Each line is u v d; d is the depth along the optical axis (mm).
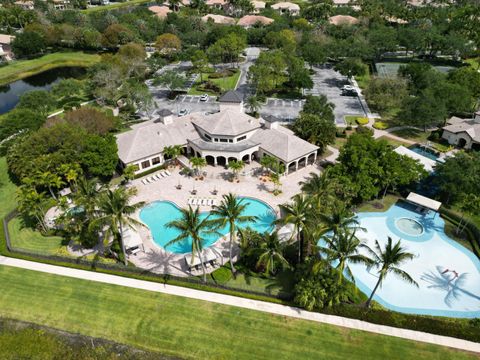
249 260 50688
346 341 41344
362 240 54969
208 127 77000
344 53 136875
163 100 113562
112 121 84500
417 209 63062
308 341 41438
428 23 160250
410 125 93438
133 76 130375
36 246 55500
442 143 84938
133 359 39750
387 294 47250
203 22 180375
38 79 144125
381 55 154000
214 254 50844
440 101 86938
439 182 62406
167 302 46312
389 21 185250
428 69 109625
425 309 45312
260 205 63938
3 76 138625
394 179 60406
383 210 62812
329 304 43375
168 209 63438
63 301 46719
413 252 53781
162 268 51188
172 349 40938
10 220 61250
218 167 75688
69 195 64500
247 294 47125
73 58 163625
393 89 99625
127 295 47344
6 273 50844
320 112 86688
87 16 196250
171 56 154250
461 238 56531
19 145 67625
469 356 39594
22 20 190750
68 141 67500
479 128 81188
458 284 48812
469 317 44188
